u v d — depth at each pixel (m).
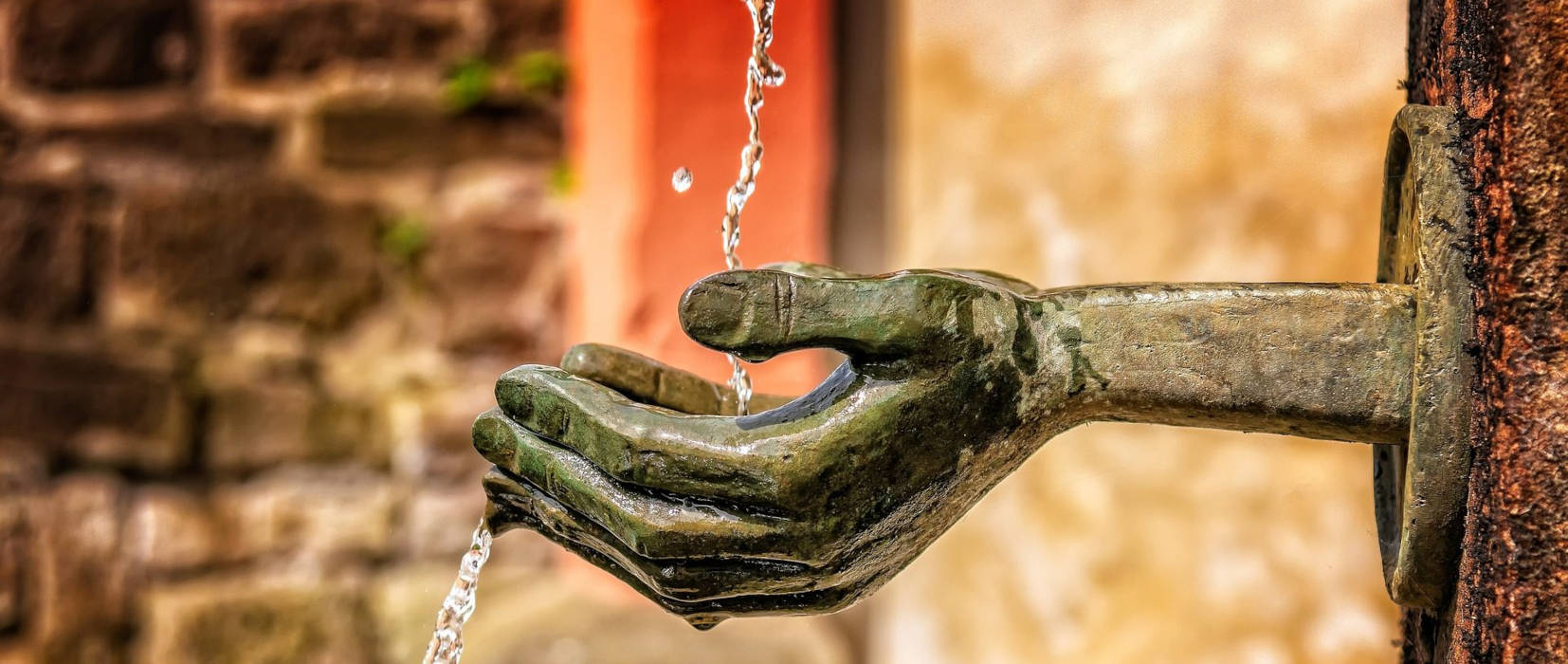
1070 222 1.32
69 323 2.07
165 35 2.10
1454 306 0.71
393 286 2.18
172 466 2.11
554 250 2.20
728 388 0.82
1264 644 1.26
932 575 1.51
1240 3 1.22
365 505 2.16
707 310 0.71
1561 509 0.69
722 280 0.71
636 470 0.72
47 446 2.07
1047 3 1.33
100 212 2.07
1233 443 1.27
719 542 0.72
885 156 1.87
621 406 0.73
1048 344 0.73
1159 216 1.27
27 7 2.04
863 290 0.71
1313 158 1.19
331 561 2.15
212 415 2.12
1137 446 1.33
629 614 1.99
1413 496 0.72
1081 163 1.31
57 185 2.06
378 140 2.16
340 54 2.15
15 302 2.05
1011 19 1.36
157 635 2.08
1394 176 0.75
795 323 0.71
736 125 1.84
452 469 2.19
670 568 0.73
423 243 2.18
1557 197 0.69
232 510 2.12
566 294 2.20
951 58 1.40
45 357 2.07
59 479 2.07
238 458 2.13
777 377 1.88
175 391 2.10
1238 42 1.22
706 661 1.85
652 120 1.83
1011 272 1.37
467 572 0.77
